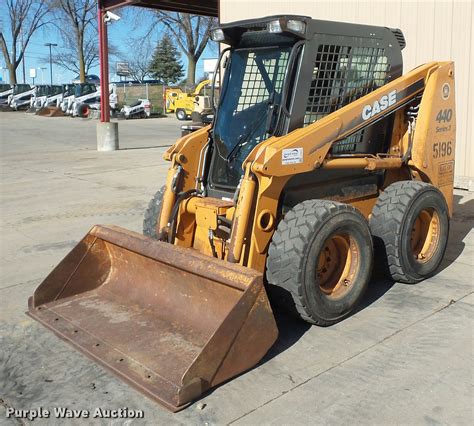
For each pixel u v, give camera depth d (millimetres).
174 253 3797
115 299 4367
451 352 3734
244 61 4594
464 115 8688
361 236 4203
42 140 20266
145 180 10836
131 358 3590
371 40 4637
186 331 3805
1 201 9188
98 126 16312
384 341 3912
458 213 7355
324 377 3477
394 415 3078
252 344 3432
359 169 4766
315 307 3963
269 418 3090
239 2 12203
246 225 3861
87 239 4438
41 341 4062
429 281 5027
